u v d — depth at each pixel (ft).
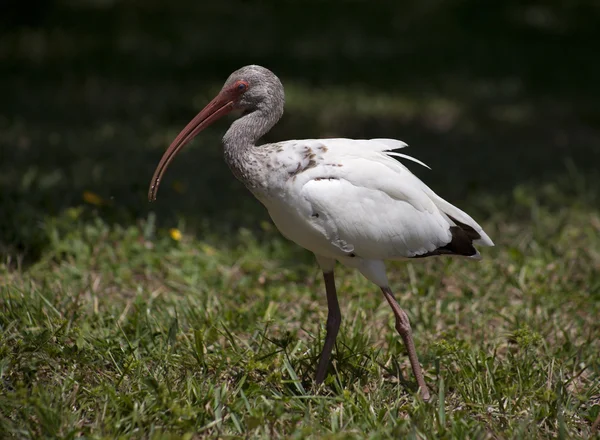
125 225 40.70
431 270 37.27
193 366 27.02
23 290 31.17
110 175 50.24
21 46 100.63
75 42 105.29
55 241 36.73
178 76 86.43
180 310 31.68
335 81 85.76
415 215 26.23
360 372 27.27
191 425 22.90
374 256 26.35
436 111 75.66
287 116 69.51
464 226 27.58
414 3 144.46
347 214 25.41
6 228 37.60
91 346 27.55
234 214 44.55
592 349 29.76
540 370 27.27
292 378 25.59
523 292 34.94
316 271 37.22
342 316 32.40
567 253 39.24
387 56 101.09
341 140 27.07
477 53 104.37
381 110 74.43
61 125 64.85
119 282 34.78
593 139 66.23
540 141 65.41
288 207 25.57
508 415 24.81
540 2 143.95
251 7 145.38
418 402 24.84
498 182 52.24
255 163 25.98
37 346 26.43
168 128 65.72
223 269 37.01
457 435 22.90
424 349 29.89
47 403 22.94
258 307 32.45
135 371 26.03
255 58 96.73
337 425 23.38
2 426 22.11
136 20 126.93
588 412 25.32
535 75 92.63
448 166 56.18
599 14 136.56
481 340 30.45
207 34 116.37
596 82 89.71
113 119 67.62
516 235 41.65
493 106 77.87
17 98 74.08
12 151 55.21
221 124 68.74
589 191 49.55
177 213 42.86
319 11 140.56
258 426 22.90
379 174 25.91
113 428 22.47
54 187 46.65
